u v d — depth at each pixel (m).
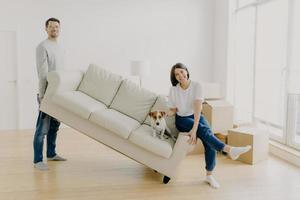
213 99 4.91
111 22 6.03
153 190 3.09
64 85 3.46
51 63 3.59
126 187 3.16
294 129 4.24
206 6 6.43
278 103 4.66
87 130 3.40
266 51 4.92
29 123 5.86
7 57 5.65
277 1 4.64
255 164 3.91
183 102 3.27
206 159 3.26
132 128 3.29
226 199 2.90
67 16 5.82
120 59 6.14
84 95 3.61
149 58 6.27
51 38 3.61
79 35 5.91
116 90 3.80
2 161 3.89
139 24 6.16
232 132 4.14
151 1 6.17
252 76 5.35
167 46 6.33
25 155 4.15
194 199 2.89
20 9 5.60
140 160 3.30
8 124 5.79
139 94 3.74
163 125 3.27
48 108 3.44
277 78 4.67
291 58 4.31
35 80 5.80
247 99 5.58
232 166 3.83
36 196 2.90
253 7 5.38
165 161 3.25
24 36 5.67
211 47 6.50
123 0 6.04
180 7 6.32
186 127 3.26
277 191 3.08
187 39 6.41
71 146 4.63
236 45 5.91
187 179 3.39
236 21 5.89
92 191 3.04
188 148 3.22
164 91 6.39
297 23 4.21
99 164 3.85
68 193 2.98
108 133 3.36
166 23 6.28
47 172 3.53
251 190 3.11
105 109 3.51
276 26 4.66
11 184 3.17
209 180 3.25
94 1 5.91
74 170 3.62
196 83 3.25
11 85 5.72
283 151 4.15
